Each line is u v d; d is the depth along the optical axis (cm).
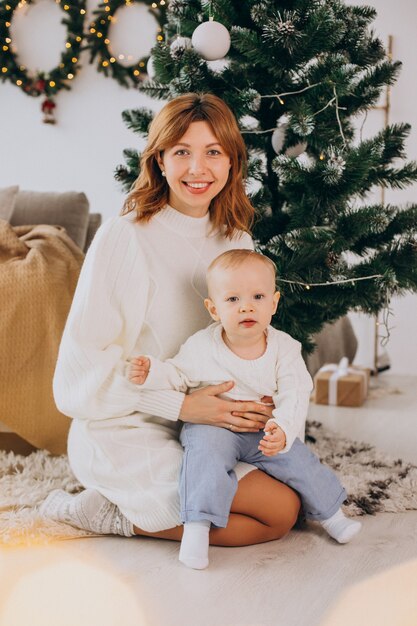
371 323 371
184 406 158
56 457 222
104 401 161
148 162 169
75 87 402
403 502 186
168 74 202
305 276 197
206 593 139
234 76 205
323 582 144
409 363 380
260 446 151
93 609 132
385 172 213
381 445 243
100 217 321
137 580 144
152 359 157
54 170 411
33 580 144
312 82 204
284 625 127
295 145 213
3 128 412
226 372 159
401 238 212
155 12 389
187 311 167
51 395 227
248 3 207
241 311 153
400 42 365
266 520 160
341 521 163
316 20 192
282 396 157
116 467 162
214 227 175
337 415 285
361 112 222
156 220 169
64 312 234
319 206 198
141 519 160
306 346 216
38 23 399
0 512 175
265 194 212
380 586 143
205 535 150
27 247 250
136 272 162
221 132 162
